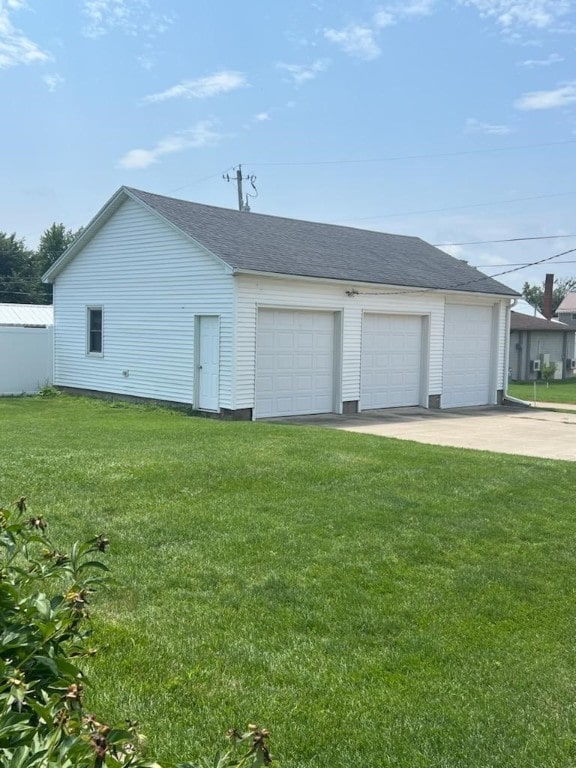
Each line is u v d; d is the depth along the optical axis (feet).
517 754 10.67
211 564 18.16
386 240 74.38
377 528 21.63
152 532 20.38
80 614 9.06
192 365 53.06
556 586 17.80
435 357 63.72
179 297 54.03
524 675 13.16
